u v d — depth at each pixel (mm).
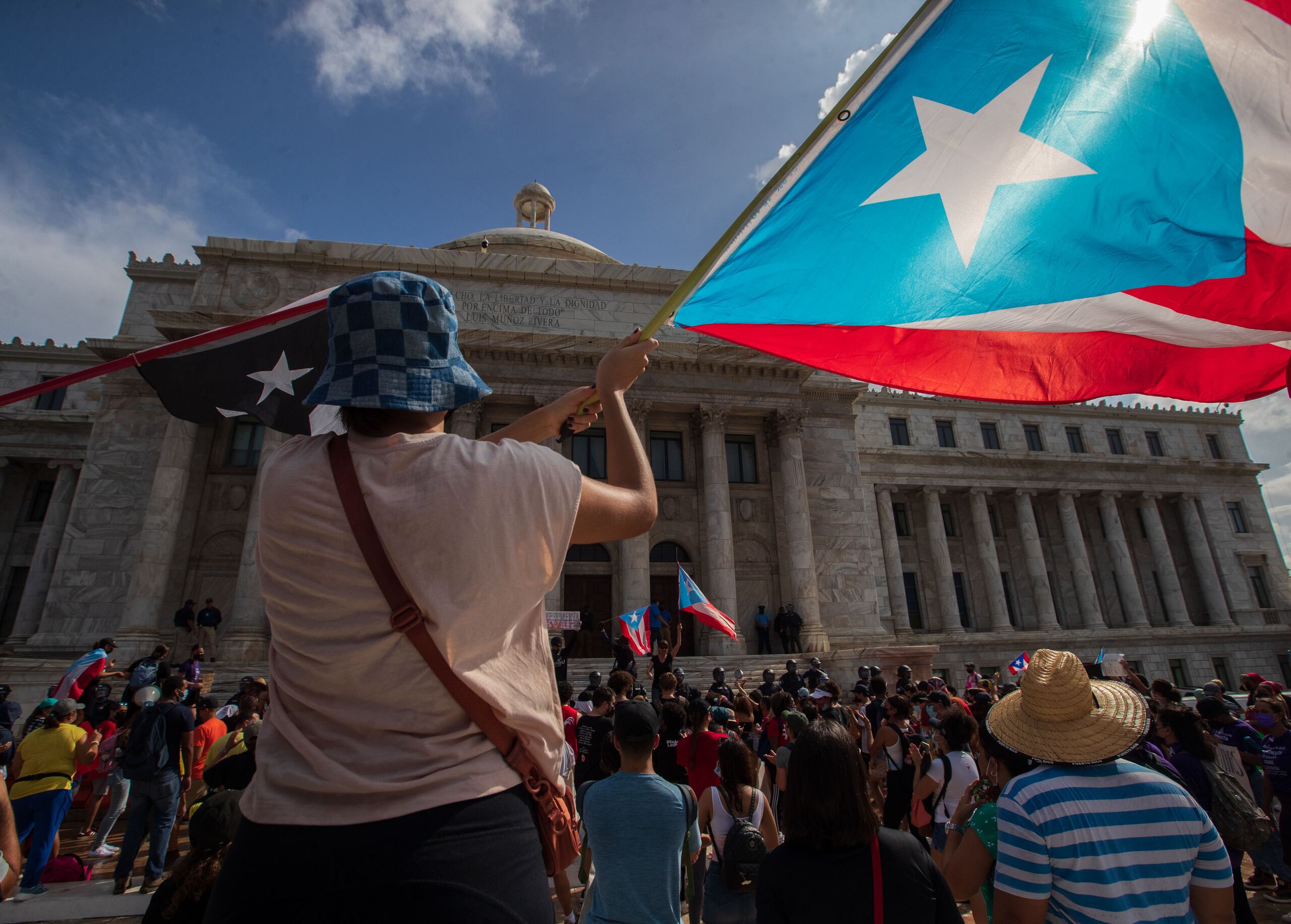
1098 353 5207
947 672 44000
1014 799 3504
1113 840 3289
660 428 39000
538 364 36000
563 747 1852
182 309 38812
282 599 1625
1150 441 56562
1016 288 4797
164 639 30891
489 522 1611
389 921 1357
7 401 5113
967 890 3943
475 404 35188
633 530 2064
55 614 31250
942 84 4887
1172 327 4664
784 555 37812
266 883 1421
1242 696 29859
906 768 10141
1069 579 51219
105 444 33781
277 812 1479
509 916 1454
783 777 8977
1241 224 4469
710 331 4883
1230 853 6805
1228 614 51750
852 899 3203
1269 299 4473
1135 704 3662
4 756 10742
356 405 1733
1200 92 4586
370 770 1481
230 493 34031
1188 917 3238
